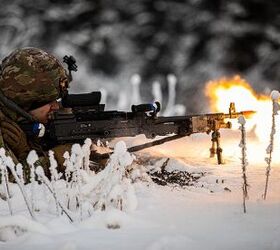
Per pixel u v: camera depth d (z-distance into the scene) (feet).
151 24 69.15
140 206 13.15
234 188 15.19
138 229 11.72
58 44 68.85
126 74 68.28
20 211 12.60
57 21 69.00
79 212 12.50
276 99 13.71
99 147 16.93
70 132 15.98
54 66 16.24
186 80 66.74
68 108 16.65
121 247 10.77
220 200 13.80
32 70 15.89
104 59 68.85
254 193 14.57
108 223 11.86
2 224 11.54
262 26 67.31
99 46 68.80
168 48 68.44
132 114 16.43
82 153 13.11
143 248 10.71
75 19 69.36
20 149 15.66
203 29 68.18
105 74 68.59
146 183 15.20
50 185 12.92
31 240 11.16
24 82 15.78
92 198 12.91
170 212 12.78
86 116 16.10
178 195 14.15
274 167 17.63
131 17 69.46
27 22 68.59
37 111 16.15
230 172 17.11
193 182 16.14
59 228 11.69
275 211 12.76
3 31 68.08
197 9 68.49
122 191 12.67
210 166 17.92
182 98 66.33
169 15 68.90
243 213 12.66
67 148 15.49
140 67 68.39
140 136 21.24
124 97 67.77
